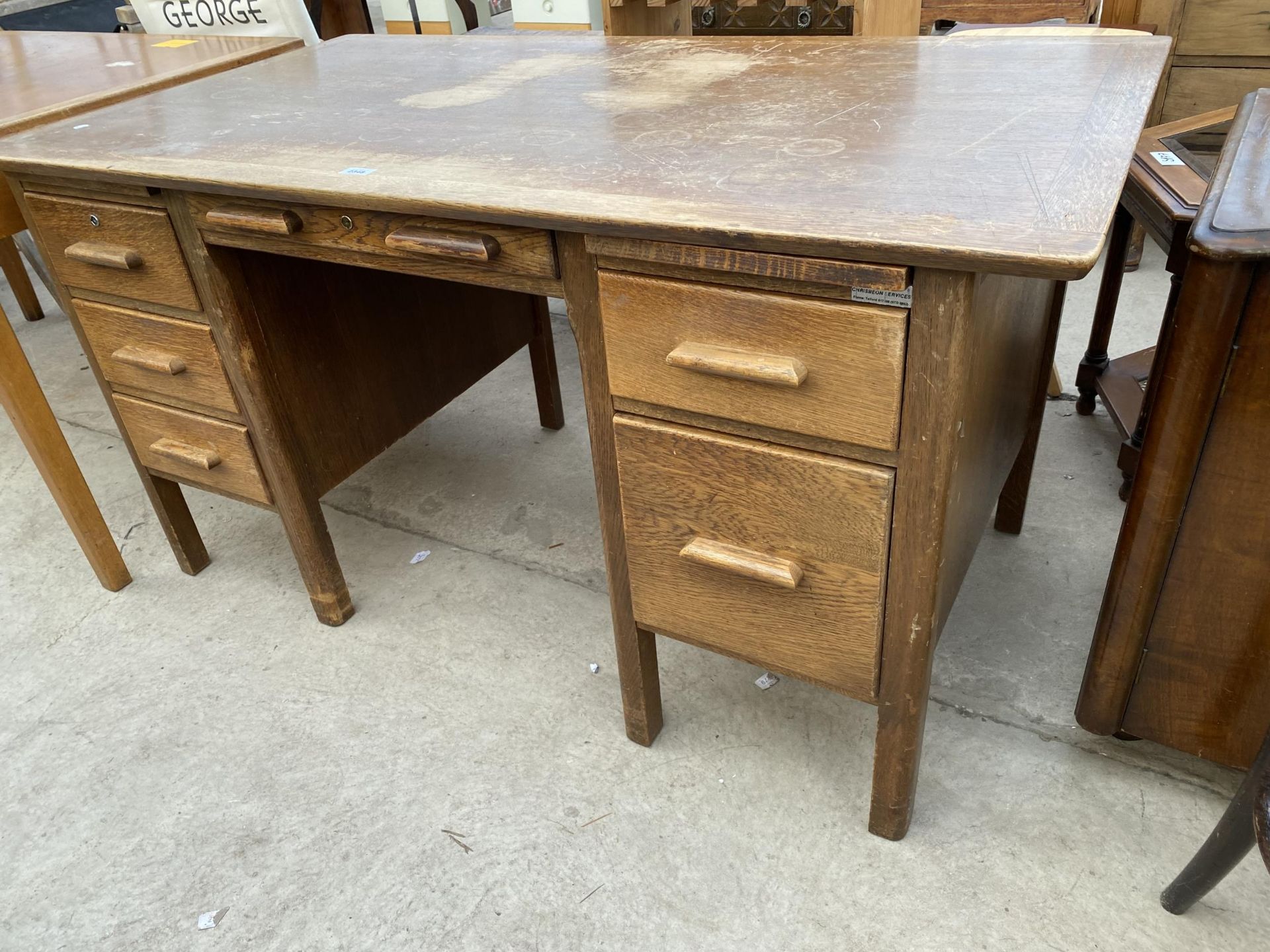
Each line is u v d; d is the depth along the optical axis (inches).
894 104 48.6
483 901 51.3
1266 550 42.5
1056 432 85.5
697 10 92.9
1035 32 61.1
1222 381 39.2
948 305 33.4
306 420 64.6
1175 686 49.4
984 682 61.3
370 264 48.0
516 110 54.3
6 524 86.9
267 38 83.1
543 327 88.8
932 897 49.2
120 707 65.8
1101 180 36.3
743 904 49.9
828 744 58.7
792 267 35.2
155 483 72.8
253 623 72.8
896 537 40.1
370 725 62.8
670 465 44.3
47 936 51.4
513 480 88.1
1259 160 42.9
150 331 61.6
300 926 50.8
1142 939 46.4
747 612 47.3
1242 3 97.0
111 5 152.8
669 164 42.7
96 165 52.2
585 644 68.2
